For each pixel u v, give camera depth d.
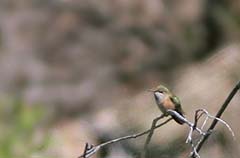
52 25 17.05
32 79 16.27
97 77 16.48
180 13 16.97
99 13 17.25
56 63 16.70
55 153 10.31
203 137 4.17
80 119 14.41
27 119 7.47
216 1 16.95
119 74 16.52
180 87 11.70
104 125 12.17
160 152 9.32
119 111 11.93
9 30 16.89
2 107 7.51
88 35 17.02
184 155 9.24
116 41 16.84
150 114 11.05
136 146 9.73
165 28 16.84
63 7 17.28
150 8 17.08
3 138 7.08
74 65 16.64
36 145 7.31
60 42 16.89
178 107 4.91
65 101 15.77
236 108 10.30
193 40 16.62
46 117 11.73
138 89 16.34
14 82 16.25
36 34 16.94
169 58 16.52
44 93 16.00
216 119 4.04
